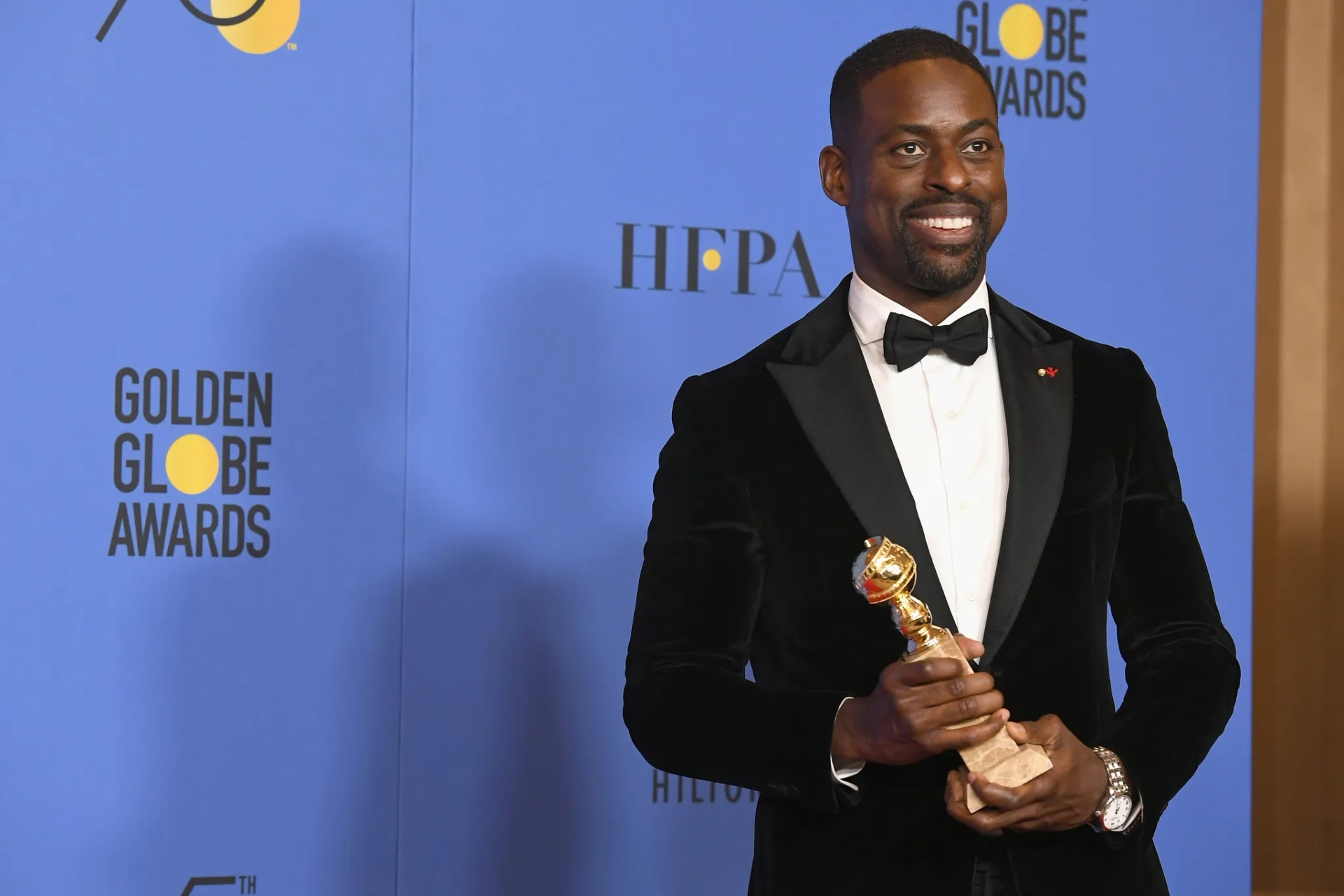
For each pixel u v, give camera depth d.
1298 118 8.66
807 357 3.94
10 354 5.82
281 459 6.06
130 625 5.92
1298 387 8.72
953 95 3.78
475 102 6.25
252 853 5.99
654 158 6.43
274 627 6.04
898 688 3.28
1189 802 6.82
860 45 6.66
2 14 5.82
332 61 6.12
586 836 6.29
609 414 6.35
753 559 3.78
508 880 6.21
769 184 6.55
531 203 6.30
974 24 6.75
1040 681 3.64
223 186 6.04
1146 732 3.57
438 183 6.22
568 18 6.34
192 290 6.00
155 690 5.92
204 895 5.95
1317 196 8.68
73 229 5.89
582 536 6.31
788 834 3.70
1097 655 3.77
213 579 6.00
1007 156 6.75
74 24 5.89
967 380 3.95
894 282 3.92
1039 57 6.80
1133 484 3.95
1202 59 6.96
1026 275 6.76
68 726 5.84
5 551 5.80
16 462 5.82
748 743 3.49
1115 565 3.99
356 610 6.11
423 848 6.14
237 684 6.00
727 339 6.50
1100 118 6.86
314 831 6.05
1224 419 6.93
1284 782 8.65
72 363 5.88
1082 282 6.81
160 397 5.96
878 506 3.67
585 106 6.36
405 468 6.17
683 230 6.45
